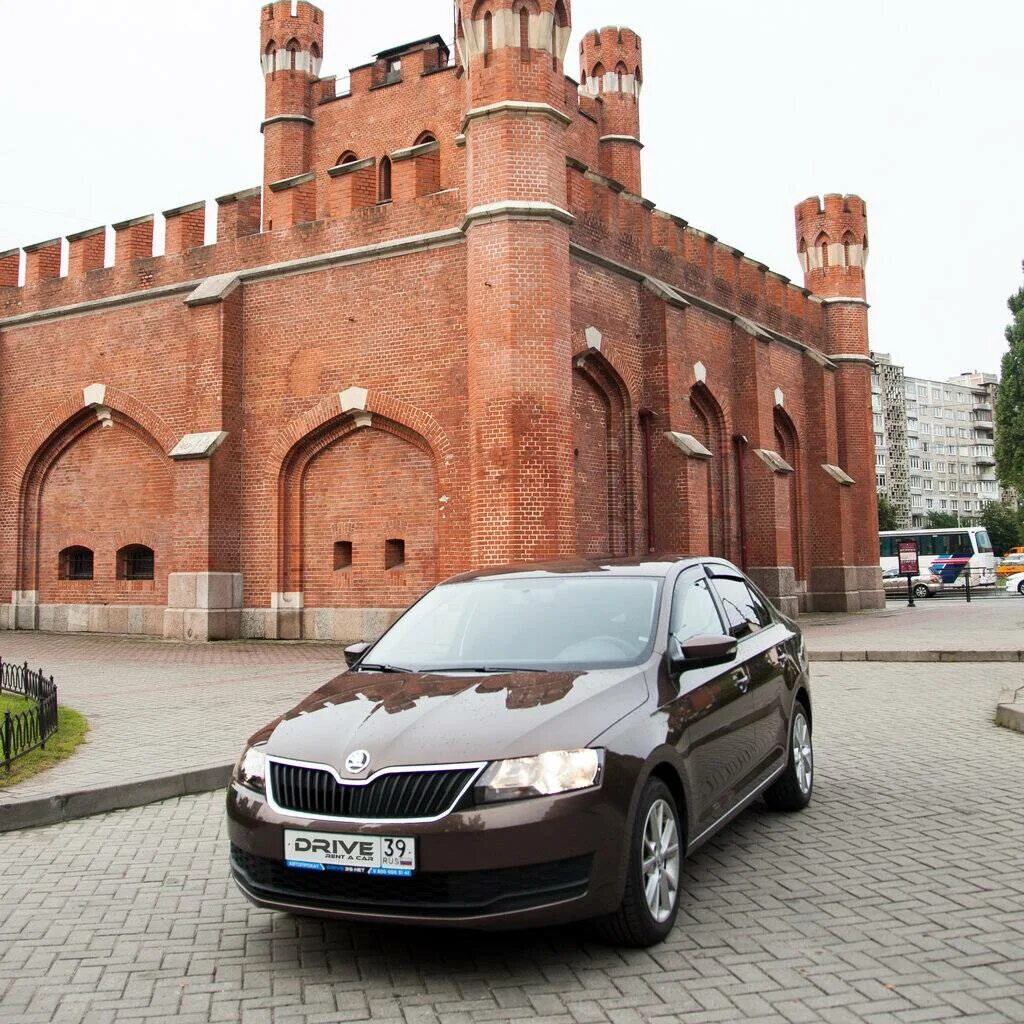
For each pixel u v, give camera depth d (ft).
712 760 17.17
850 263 101.91
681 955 14.26
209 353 67.72
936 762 26.76
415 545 62.44
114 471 74.49
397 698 15.90
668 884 15.21
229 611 66.33
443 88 86.94
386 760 13.93
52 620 76.38
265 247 68.18
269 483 66.80
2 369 79.97
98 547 74.69
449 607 19.61
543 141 56.70
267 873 14.42
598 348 66.03
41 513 78.18
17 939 15.90
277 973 14.28
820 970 13.57
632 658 16.90
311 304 66.08
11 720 26.89
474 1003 12.98
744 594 22.77
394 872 13.38
